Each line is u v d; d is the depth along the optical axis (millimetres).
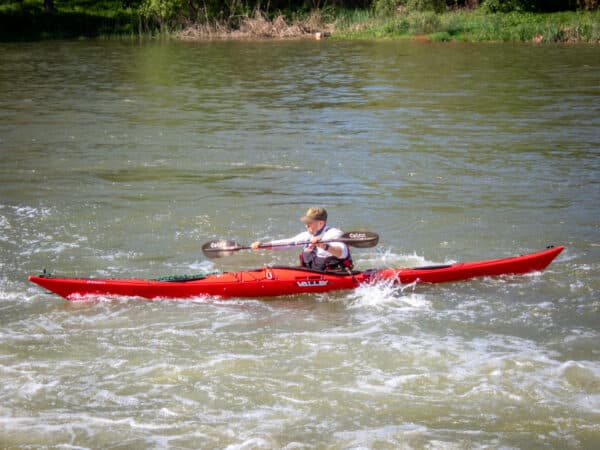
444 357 6969
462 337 7410
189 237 10211
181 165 14016
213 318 7875
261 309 8125
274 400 6262
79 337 7387
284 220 10891
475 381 6527
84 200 11773
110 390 6406
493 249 9758
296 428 5871
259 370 6750
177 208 11398
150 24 42281
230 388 6445
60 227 10492
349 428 5867
